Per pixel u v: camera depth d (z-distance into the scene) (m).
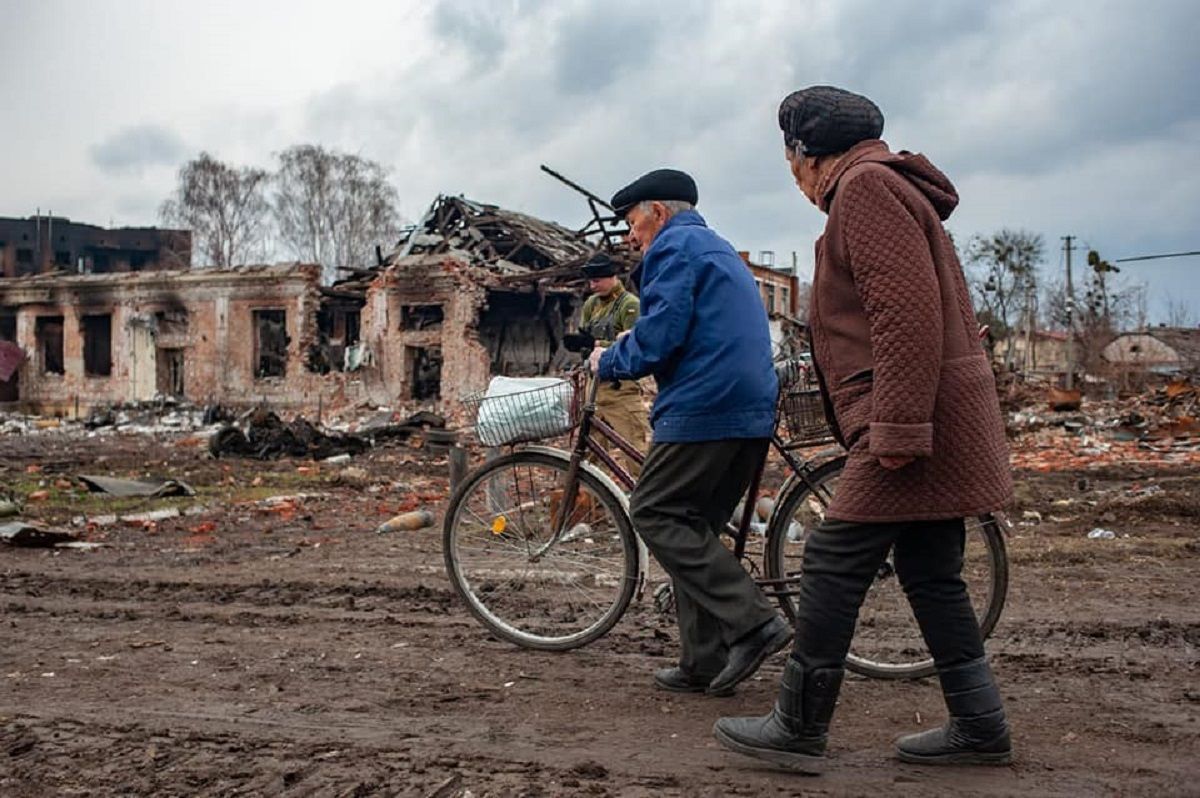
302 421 18.88
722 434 3.66
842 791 2.82
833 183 2.92
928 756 3.00
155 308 37.00
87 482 11.96
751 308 3.75
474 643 4.50
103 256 73.88
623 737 3.29
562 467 4.44
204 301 36.31
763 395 3.72
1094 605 5.08
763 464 3.92
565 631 4.46
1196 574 5.90
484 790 2.84
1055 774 2.91
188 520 9.50
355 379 33.94
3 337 41.19
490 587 4.63
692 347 3.69
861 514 2.85
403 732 3.35
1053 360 55.66
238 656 4.33
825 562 2.96
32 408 39.12
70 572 6.46
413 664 4.18
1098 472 13.85
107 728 3.41
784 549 4.00
